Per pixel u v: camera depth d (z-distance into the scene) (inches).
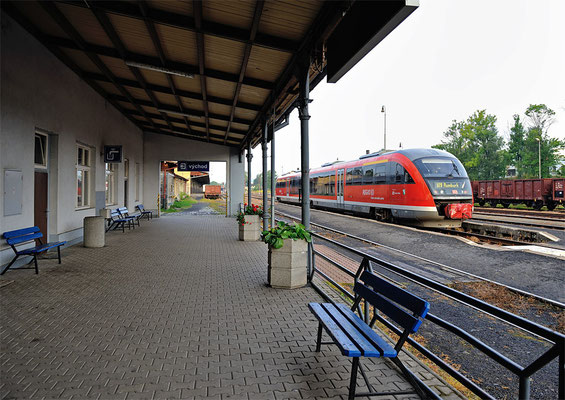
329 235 541.6
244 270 284.5
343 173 869.2
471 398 130.6
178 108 523.2
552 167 2034.9
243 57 279.1
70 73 384.2
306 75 257.0
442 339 184.4
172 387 115.6
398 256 385.7
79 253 347.6
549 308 228.8
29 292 218.8
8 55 269.4
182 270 282.5
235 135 691.4
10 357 135.4
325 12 197.6
